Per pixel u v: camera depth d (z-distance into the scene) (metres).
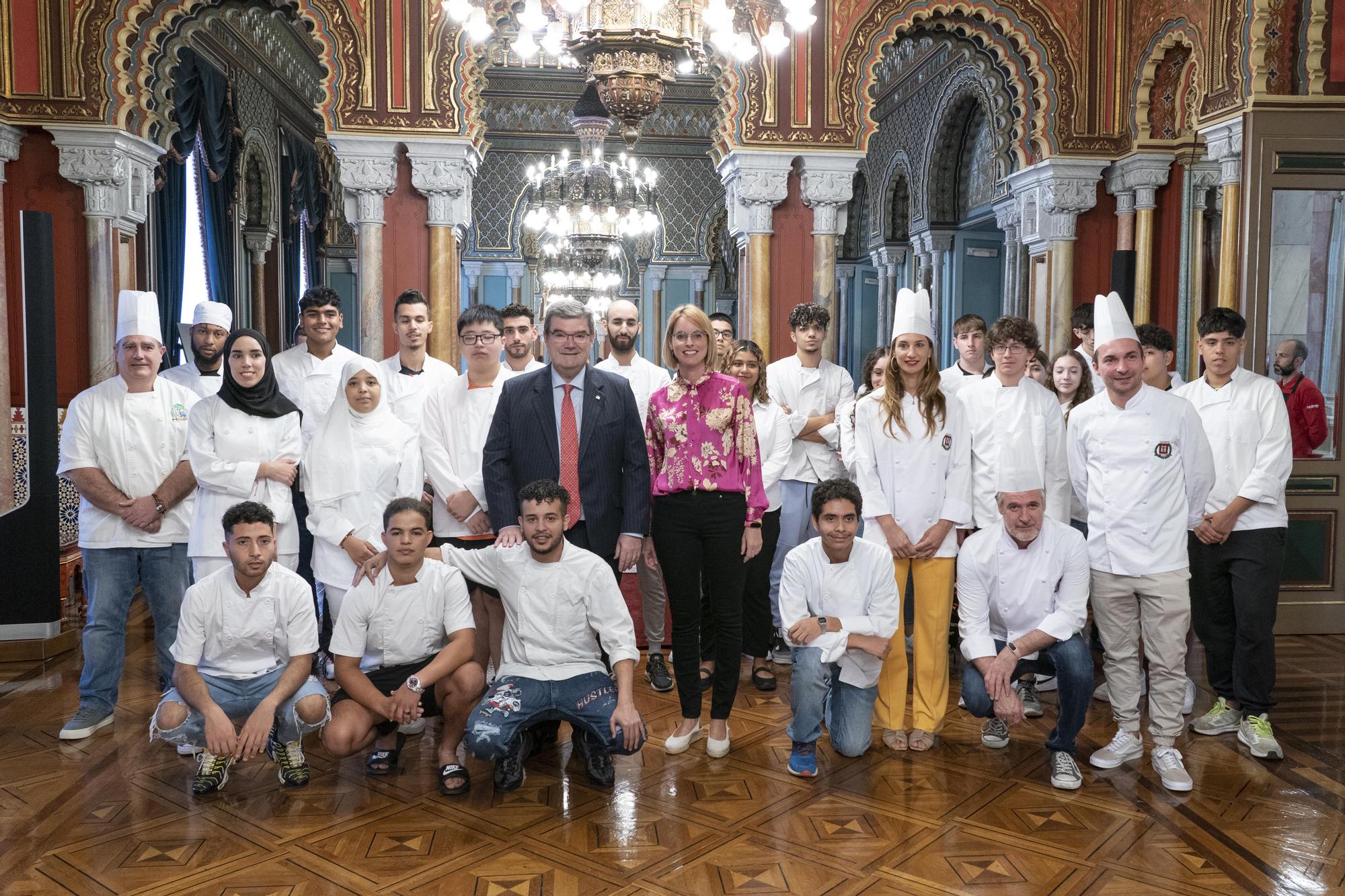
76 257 5.93
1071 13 6.45
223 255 9.87
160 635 3.79
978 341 4.41
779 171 6.27
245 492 3.49
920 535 3.47
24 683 4.26
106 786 3.20
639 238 15.32
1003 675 3.23
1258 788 3.20
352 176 6.13
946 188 11.18
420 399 4.27
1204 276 6.38
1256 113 4.95
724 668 3.43
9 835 2.83
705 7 4.20
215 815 2.98
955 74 10.37
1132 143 6.39
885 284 13.07
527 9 4.23
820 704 3.25
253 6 6.23
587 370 3.45
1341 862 2.70
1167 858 2.71
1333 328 4.99
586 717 3.13
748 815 2.99
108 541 3.64
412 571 3.21
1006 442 3.29
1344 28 4.94
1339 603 5.05
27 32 5.75
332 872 2.62
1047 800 3.11
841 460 4.28
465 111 6.23
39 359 4.35
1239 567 3.60
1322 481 5.01
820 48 6.24
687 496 3.36
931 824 2.93
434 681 3.10
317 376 4.26
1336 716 3.88
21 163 5.88
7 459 5.52
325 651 4.42
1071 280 6.65
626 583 4.95
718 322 4.89
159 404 3.76
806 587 3.36
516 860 2.70
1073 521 4.24
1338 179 4.95
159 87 6.39
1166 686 3.27
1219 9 5.32
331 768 3.38
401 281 6.30
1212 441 3.73
